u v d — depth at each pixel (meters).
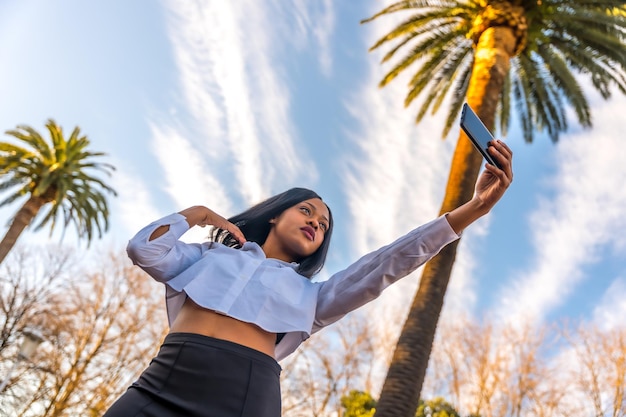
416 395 6.20
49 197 20.64
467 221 1.48
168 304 1.54
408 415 6.06
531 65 12.71
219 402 1.25
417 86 12.93
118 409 1.25
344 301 1.54
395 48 12.29
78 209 21.33
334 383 18.91
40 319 18.97
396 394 6.14
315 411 18.52
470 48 12.52
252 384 1.30
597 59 11.55
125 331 20.41
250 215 1.86
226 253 1.59
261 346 1.40
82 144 21.00
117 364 20.00
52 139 20.78
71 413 18.97
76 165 20.92
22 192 21.06
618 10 10.43
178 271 1.56
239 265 1.54
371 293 1.52
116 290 20.97
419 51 12.05
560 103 13.27
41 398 18.62
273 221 1.83
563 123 13.42
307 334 1.49
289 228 1.76
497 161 1.48
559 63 11.80
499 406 19.77
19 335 18.17
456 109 13.24
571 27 10.62
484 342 20.98
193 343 1.33
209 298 1.42
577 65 12.30
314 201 1.86
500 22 9.50
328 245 1.91
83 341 19.80
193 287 1.44
